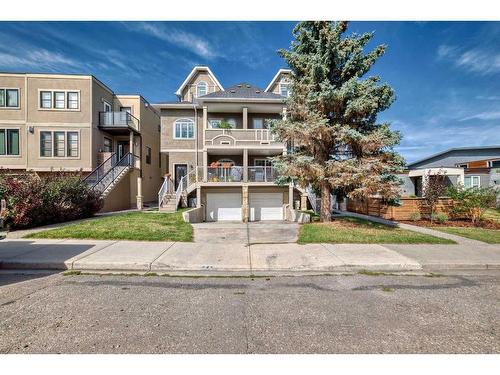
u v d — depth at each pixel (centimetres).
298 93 971
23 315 320
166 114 1905
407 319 317
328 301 367
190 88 2070
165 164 2447
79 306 346
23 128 1631
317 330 292
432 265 522
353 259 552
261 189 1620
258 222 1434
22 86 1638
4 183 888
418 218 1131
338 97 870
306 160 907
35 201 898
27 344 263
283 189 1620
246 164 1579
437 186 1155
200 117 1911
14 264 511
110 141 1923
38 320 308
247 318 317
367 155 901
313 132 889
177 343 267
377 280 455
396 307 349
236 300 370
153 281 445
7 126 1620
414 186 1983
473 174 1927
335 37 881
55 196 1012
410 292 401
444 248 642
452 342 272
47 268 512
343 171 891
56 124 1647
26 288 409
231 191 1611
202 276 473
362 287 422
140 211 1453
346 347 262
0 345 261
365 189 834
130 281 445
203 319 314
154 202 2205
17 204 856
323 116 904
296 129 904
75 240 705
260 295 388
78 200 1130
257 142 1648
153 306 348
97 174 1550
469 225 1026
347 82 873
